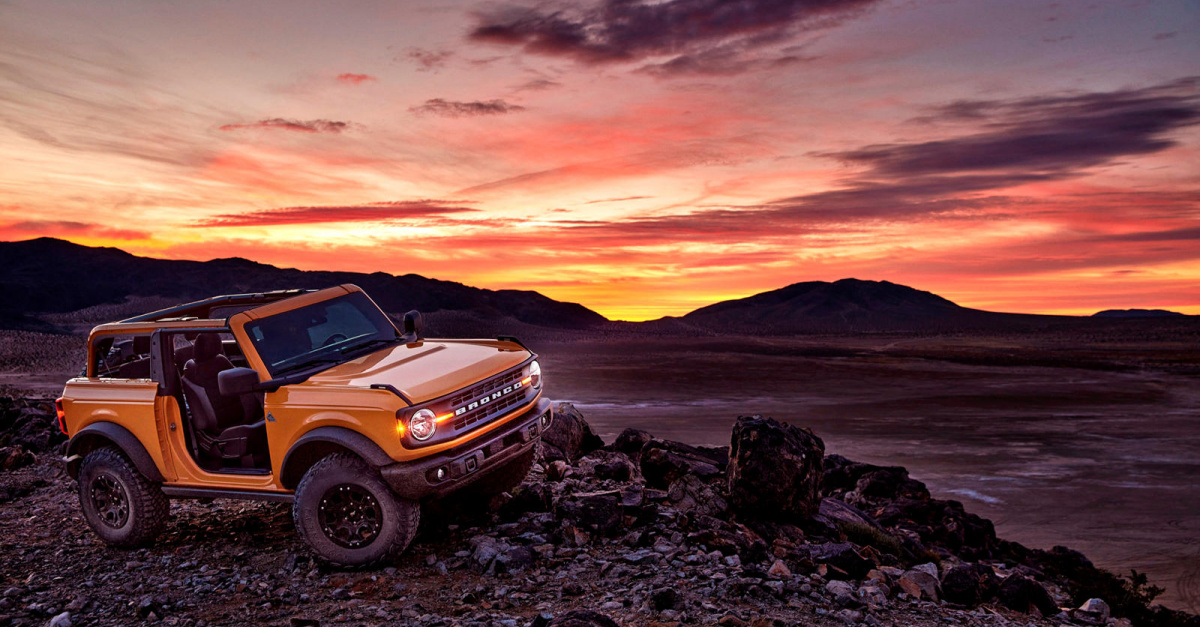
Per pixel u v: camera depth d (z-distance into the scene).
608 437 152.25
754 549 6.45
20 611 5.16
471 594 5.13
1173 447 199.88
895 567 7.57
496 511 7.15
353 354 6.57
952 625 5.45
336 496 5.73
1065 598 11.41
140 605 4.98
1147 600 13.10
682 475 8.53
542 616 4.16
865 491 14.61
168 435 6.46
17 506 8.54
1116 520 108.06
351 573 5.66
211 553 6.41
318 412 5.65
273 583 5.49
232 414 6.76
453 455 5.62
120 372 7.02
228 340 8.00
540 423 6.60
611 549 6.22
